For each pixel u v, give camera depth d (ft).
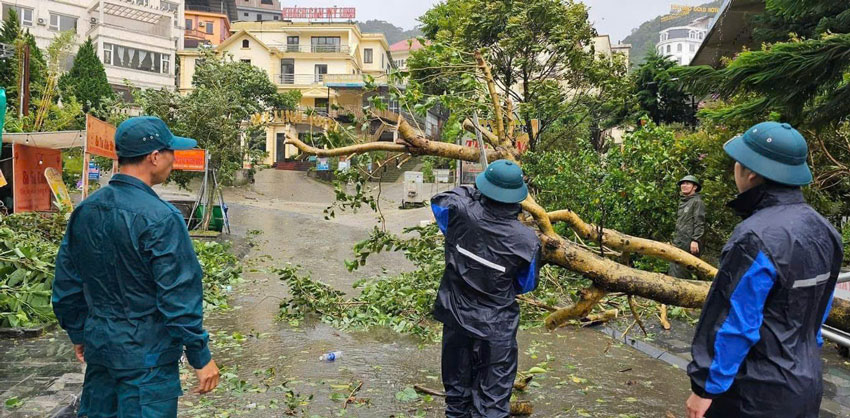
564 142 61.05
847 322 13.34
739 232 7.35
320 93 144.15
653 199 27.81
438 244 22.12
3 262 21.36
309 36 159.53
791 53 18.07
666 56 61.16
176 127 64.54
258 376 16.46
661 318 21.71
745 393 7.33
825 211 26.53
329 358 18.13
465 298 11.28
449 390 11.82
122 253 7.98
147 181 8.52
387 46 174.19
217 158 64.95
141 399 7.98
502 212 11.22
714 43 52.60
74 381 14.44
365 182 20.76
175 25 163.63
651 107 60.59
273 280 32.81
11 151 46.65
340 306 23.99
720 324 7.23
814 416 7.39
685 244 24.91
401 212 75.25
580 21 49.96
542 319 22.94
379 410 14.05
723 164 28.58
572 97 54.90
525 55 49.14
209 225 53.01
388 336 21.20
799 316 7.27
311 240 51.37
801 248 7.18
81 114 80.69
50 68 86.07
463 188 11.92
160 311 7.96
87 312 8.68
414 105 18.75
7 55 77.41
